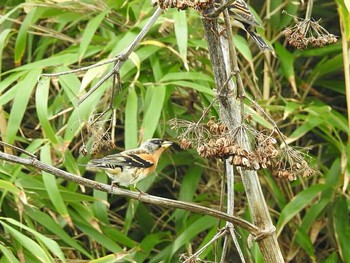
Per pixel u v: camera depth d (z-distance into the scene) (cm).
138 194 720
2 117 1064
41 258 905
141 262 1081
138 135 1097
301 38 725
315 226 1148
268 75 1184
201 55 1127
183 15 1021
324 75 1272
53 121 1136
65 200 1027
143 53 1046
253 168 657
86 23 1199
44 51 1154
